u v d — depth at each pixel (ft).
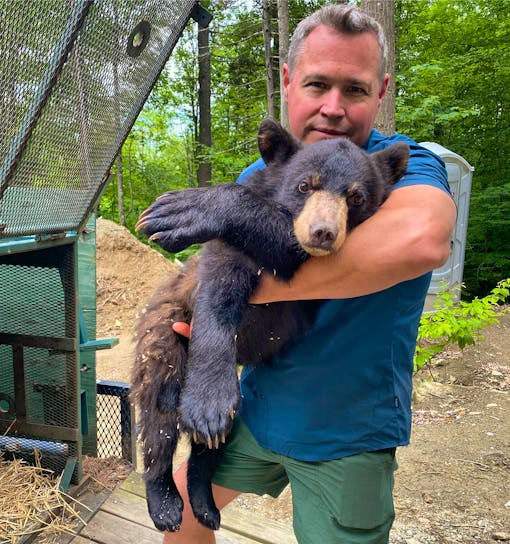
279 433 7.62
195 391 6.76
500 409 20.74
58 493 11.39
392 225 5.78
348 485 7.28
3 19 6.82
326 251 5.89
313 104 7.93
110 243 36.88
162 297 9.46
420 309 7.60
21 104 7.74
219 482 8.84
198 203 6.71
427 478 15.96
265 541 11.23
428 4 53.31
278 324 7.39
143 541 10.64
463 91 49.16
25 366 11.88
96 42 8.91
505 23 46.70
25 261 11.34
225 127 71.82
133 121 11.56
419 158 7.36
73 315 11.41
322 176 7.27
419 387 23.06
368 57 7.68
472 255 45.34
